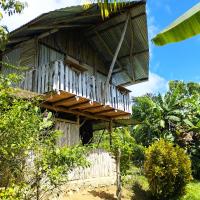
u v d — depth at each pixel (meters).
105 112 14.30
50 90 10.62
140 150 21.59
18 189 5.41
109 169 13.73
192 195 14.84
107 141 14.78
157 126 24.61
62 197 9.95
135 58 16.06
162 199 13.77
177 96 25.84
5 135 5.43
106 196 11.90
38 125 6.05
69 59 14.42
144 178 16.19
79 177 11.65
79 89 11.66
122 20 14.30
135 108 25.70
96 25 14.79
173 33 3.40
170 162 13.85
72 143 12.96
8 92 6.04
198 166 21.94
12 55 13.34
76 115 14.05
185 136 23.83
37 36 12.60
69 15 12.34
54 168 5.93
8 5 7.74
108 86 13.61
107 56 16.78
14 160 5.71
